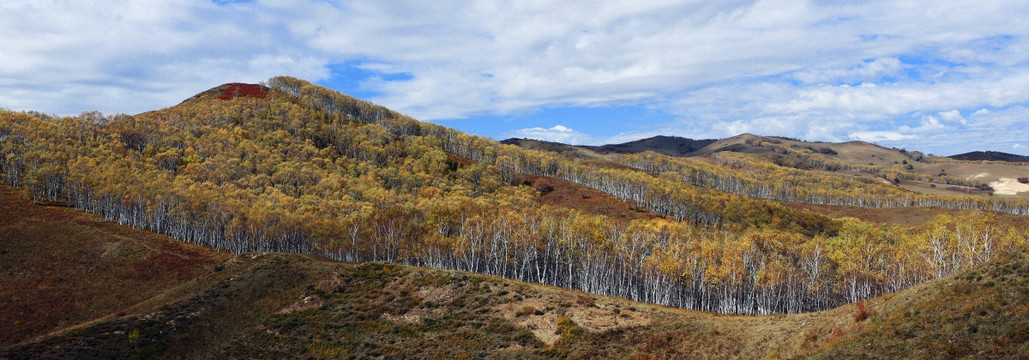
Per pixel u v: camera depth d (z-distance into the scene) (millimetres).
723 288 120500
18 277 107438
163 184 168625
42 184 162875
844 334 46750
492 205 182875
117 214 160625
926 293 47094
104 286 109188
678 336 60844
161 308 75375
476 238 135375
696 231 172500
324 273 87500
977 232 120062
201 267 126500
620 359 58031
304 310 76375
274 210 154375
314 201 180375
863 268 116438
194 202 154125
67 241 128000
